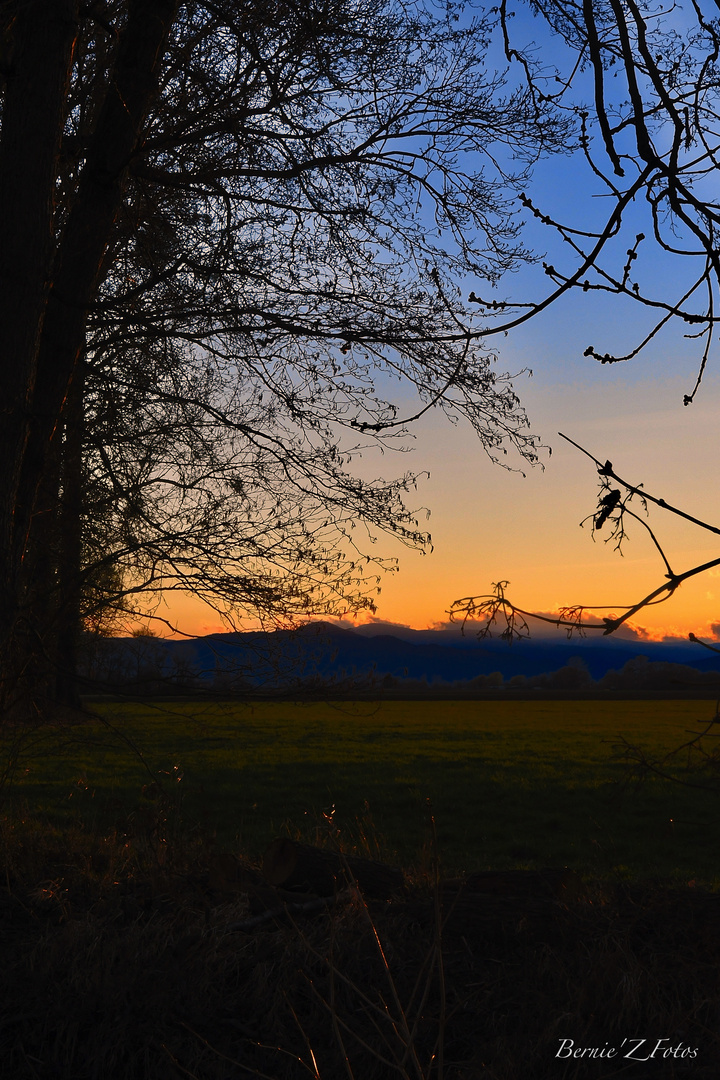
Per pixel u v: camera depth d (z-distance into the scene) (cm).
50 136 629
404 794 1822
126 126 675
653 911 458
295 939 413
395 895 505
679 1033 346
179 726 3134
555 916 448
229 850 1021
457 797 1795
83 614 705
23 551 648
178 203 816
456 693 9331
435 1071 314
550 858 1243
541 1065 325
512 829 1474
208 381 832
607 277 236
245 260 730
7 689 642
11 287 613
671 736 3338
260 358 781
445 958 409
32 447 664
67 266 680
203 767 2208
